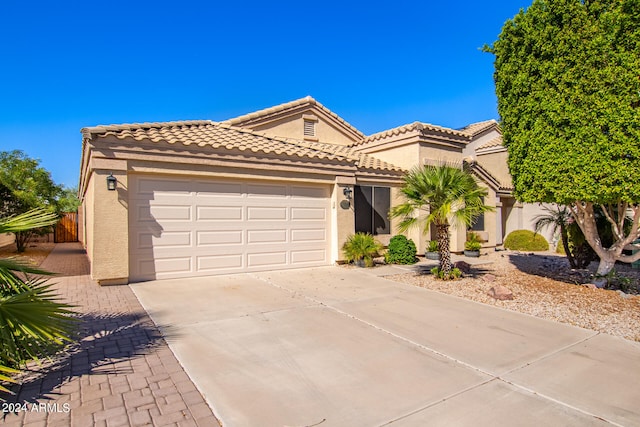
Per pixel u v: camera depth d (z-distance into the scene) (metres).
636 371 4.83
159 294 8.38
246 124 15.98
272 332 6.06
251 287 9.30
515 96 9.08
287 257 12.00
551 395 4.17
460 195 10.09
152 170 9.52
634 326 6.66
